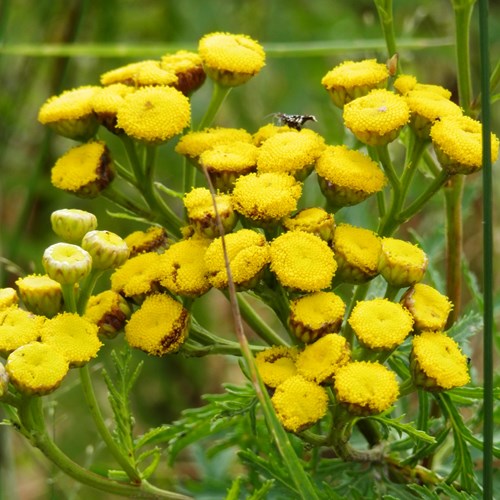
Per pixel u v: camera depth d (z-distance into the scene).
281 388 0.41
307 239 0.42
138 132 0.44
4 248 0.58
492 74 0.45
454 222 0.47
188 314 0.43
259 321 0.44
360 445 0.46
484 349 0.42
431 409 0.47
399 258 0.42
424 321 0.42
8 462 0.53
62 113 0.44
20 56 0.60
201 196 0.43
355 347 0.44
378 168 0.43
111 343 0.59
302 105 0.61
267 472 0.44
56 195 0.61
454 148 0.42
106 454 0.57
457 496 0.43
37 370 0.41
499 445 0.45
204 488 0.49
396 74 0.44
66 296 0.42
